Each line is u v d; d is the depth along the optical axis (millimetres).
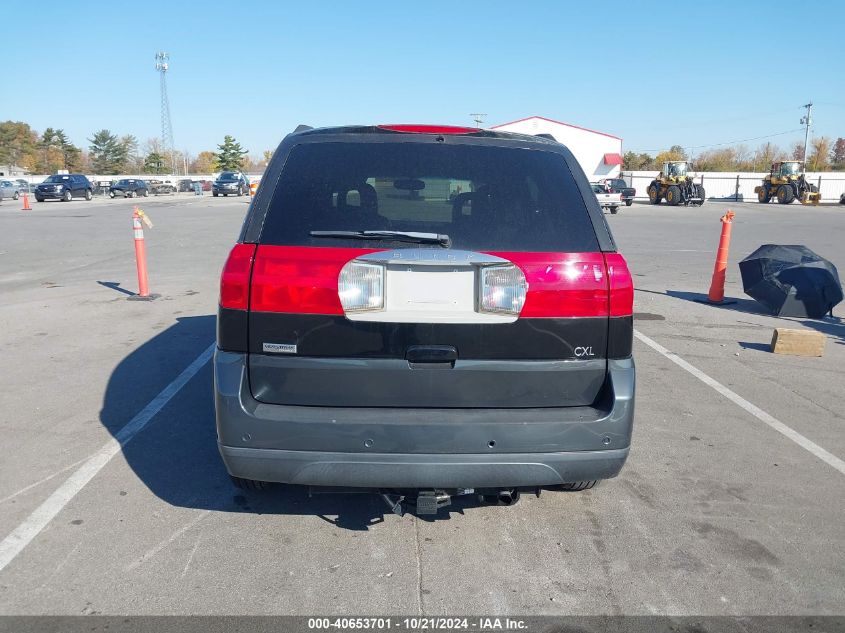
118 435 4703
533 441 2977
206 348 6934
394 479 2973
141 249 9414
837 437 4938
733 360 7004
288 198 3064
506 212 3074
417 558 3283
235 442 2969
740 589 3078
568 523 3641
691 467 4359
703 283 12039
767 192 51344
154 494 3871
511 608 2918
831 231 24578
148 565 3172
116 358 6566
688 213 37750
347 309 2924
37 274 11836
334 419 2928
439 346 2963
